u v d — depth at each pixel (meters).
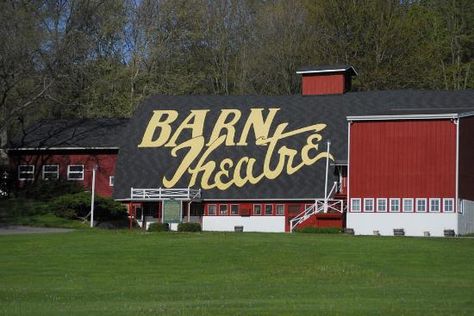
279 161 57.22
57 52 61.56
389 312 20.58
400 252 37.09
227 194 56.38
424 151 50.53
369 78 73.62
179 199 55.41
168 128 61.09
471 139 52.31
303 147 57.59
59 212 54.44
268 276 31.27
